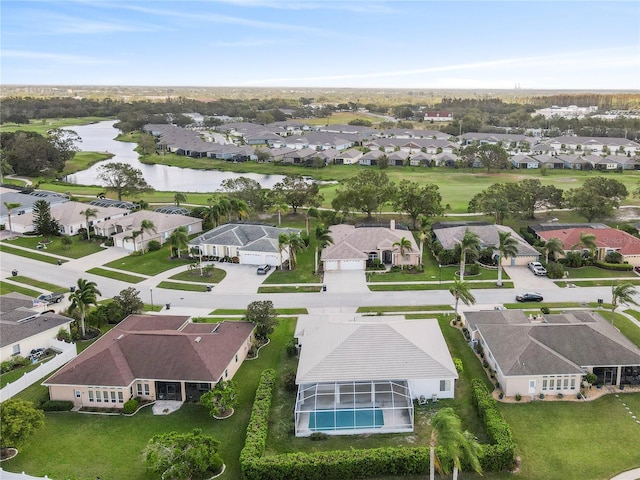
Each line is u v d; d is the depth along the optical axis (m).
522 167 195.75
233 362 59.41
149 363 56.16
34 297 82.00
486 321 66.44
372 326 57.47
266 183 179.88
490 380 57.97
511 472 43.94
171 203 145.00
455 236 100.00
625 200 142.25
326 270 93.00
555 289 83.00
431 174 185.88
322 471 43.44
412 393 54.16
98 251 105.69
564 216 125.50
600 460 45.25
